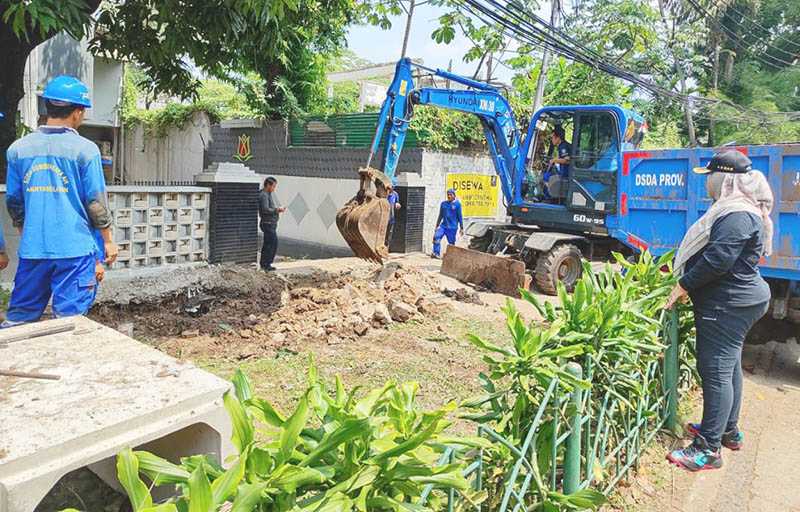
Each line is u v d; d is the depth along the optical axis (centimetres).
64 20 598
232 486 148
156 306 696
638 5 1820
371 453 181
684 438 446
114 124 1712
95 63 1642
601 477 322
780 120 2205
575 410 288
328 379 529
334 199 1628
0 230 412
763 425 493
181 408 209
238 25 751
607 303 346
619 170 925
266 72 1738
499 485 256
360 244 751
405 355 610
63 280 387
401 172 1492
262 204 1084
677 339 447
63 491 271
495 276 1030
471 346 653
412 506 171
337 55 1889
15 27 575
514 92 1784
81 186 392
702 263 381
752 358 714
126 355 254
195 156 1902
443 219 1401
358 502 163
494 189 1652
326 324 664
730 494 374
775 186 664
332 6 1039
